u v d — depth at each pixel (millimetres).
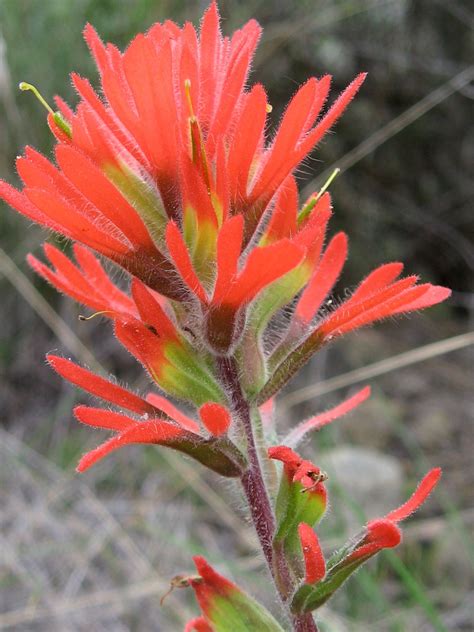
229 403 82
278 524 80
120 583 203
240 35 78
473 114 340
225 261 67
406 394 289
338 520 202
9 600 200
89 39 77
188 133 74
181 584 87
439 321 334
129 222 74
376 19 329
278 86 325
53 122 78
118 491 238
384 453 261
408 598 193
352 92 73
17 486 227
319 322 87
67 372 79
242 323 77
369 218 339
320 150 328
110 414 75
